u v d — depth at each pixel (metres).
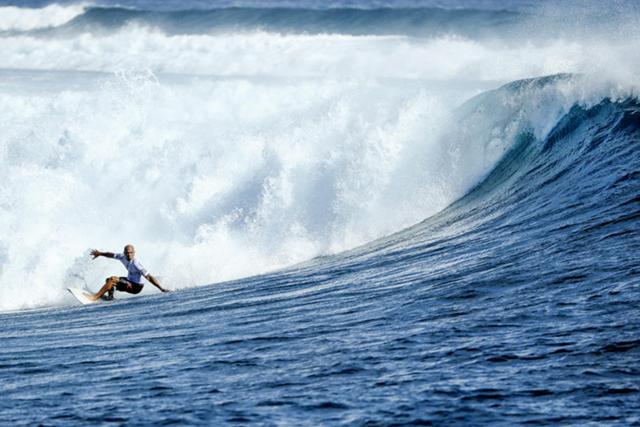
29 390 29.52
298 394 25.91
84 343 37.69
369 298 40.06
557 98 62.38
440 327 32.12
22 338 40.78
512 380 25.30
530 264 39.78
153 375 29.94
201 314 42.44
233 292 48.28
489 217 54.38
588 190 51.00
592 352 26.94
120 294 54.12
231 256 59.81
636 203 46.06
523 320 31.36
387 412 23.64
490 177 62.12
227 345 33.81
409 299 38.03
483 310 33.72
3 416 26.27
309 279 49.00
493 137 63.25
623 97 59.81
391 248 54.03
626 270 35.66
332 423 23.14
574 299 33.06
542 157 61.09
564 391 24.14
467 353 28.34
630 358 26.19
